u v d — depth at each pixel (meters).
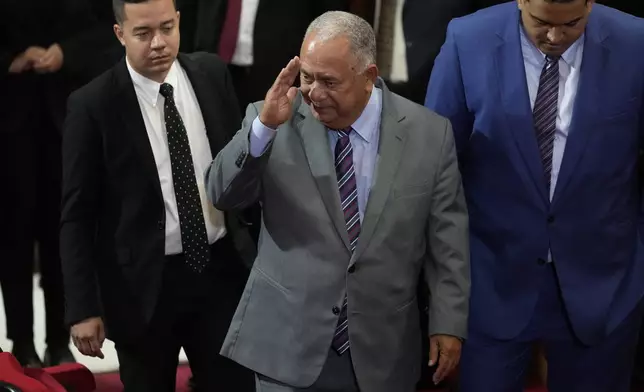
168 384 11.20
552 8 8.88
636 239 10.36
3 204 13.62
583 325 10.15
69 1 13.30
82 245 10.38
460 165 10.42
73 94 10.37
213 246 10.70
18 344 14.21
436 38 13.43
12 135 13.38
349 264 9.12
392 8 13.84
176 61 10.66
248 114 9.23
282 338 9.37
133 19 9.91
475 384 10.61
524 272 10.18
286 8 13.75
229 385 10.88
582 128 9.70
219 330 10.76
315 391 9.49
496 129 9.85
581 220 9.97
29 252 13.91
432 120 9.42
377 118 9.27
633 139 9.90
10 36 13.19
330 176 9.05
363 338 9.26
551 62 9.72
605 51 9.75
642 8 13.61
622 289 10.29
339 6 13.86
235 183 8.93
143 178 10.30
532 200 9.95
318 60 8.52
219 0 13.77
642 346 13.66
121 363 11.01
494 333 10.35
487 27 10.00
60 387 11.28
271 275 9.44
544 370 13.69
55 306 14.20
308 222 9.15
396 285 9.29
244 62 13.93
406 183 9.18
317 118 8.93
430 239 9.45
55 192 13.80
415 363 9.69
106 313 10.63
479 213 10.24
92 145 10.23
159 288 10.46
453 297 9.34
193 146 10.52
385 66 13.98
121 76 10.31
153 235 10.41
